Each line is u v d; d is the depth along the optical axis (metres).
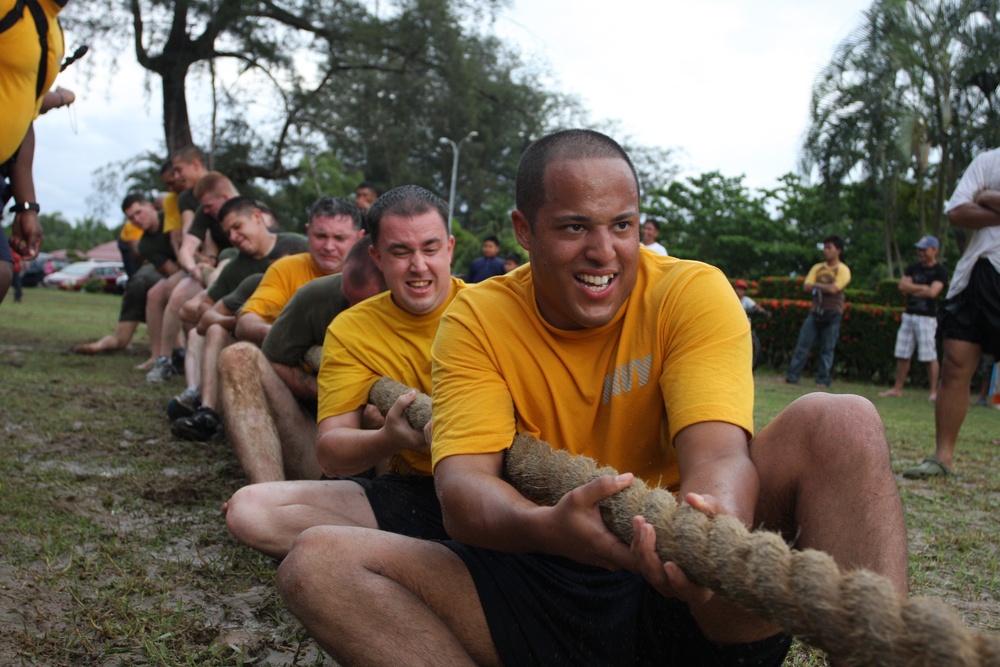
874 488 1.78
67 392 7.08
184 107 24.78
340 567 1.98
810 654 2.71
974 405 11.02
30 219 4.59
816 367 14.66
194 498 4.18
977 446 6.72
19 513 3.77
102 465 4.79
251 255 5.94
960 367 5.23
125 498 4.13
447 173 44.12
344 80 26.31
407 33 25.28
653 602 2.02
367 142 29.34
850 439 1.80
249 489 2.95
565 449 2.12
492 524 1.87
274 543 2.87
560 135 2.01
